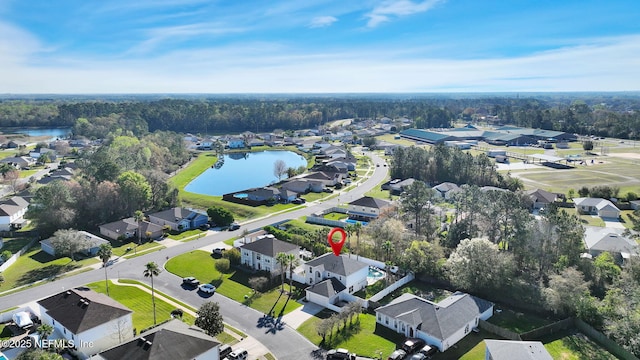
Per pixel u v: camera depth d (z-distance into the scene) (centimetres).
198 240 11238
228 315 7331
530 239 8512
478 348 6391
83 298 6606
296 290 8338
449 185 15900
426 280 8762
